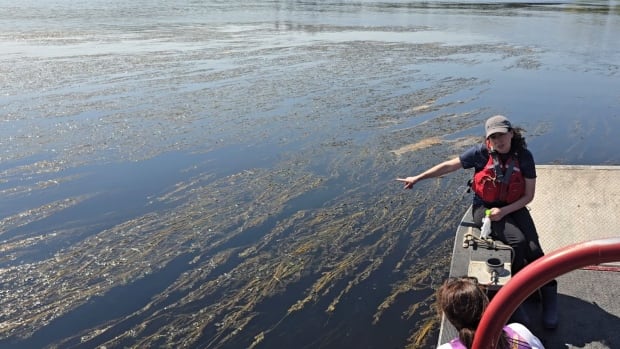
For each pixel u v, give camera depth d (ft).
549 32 76.69
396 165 24.84
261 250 17.48
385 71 46.57
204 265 16.57
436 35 73.20
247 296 15.11
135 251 17.22
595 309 11.05
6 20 84.94
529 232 11.38
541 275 4.58
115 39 64.90
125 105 34.32
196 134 28.94
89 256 16.90
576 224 14.66
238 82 41.39
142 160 25.12
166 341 13.28
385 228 18.93
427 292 15.26
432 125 30.96
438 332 13.57
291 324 14.01
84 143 27.17
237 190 21.99
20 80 40.81
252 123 30.94
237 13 110.32
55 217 19.42
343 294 15.24
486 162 11.77
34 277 15.72
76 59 50.01
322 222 19.34
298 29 80.18
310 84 40.93
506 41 66.90
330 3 149.38
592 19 96.27
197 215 19.74
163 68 46.62
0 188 21.74
